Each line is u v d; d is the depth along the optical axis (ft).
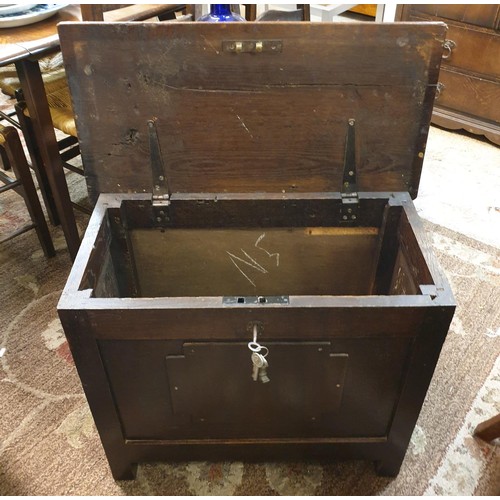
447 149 7.75
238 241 4.06
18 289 5.41
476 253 5.85
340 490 3.72
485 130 7.55
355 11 10.65
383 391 3.25
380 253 3.96
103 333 2.89
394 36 3.26
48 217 6.48
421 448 3.97
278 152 3.67
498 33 6.73
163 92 3.44
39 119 4.66
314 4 6.48
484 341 4.82
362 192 3.80
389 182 3.78
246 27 3.23
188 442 3.55
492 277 5.53
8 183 5.38
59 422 4.14
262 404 3.28
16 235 5.47
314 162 3.71
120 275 4.09
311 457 3.70
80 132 3.56
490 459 3.91
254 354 2.85
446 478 3.79
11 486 3.72
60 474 3.81
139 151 3.63
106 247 3.62
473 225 6.28
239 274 4.31
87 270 3.13
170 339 2.93
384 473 3.78
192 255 4.14
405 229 3.59
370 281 4.24
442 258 5.77
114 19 4.85
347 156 3.66
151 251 4.09
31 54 4.11
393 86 3.42
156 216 3.85
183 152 3.66
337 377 3.12
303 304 2.79
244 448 3.60
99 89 3.42
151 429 3.48
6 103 7.45
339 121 3.55
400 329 2.89
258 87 3.43
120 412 3.35
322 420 3.43
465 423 4.14
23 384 4.43
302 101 3.48
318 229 3.97
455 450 3.96
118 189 3.78
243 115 3.53
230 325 2.86
